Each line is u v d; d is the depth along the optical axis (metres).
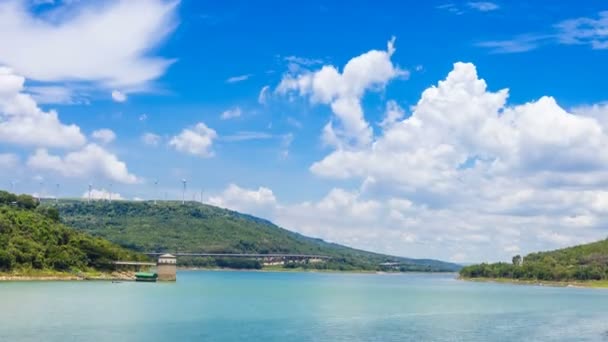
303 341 157.75
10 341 142.75
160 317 197.75
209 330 172.12
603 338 175.50
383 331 180.38
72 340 146.12
